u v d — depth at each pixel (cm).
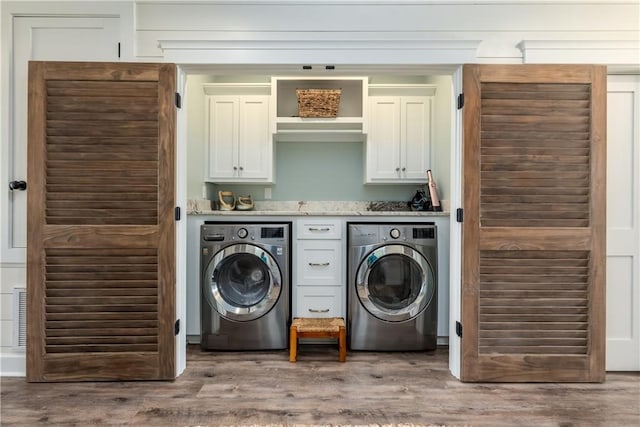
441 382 230
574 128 227
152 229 227
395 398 210
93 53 241
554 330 228
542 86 228
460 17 242
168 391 217
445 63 236
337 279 291
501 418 190
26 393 214
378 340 282
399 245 280
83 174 226
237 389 220
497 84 228
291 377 237
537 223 228
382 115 353
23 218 242
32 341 225
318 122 347
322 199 385
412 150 353
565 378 228
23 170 242
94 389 219
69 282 226
